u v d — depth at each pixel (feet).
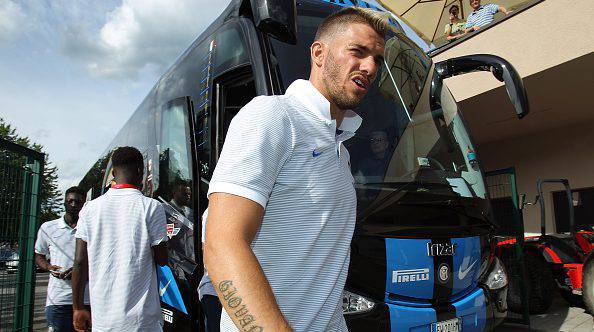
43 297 37.22
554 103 26.21
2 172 11.68
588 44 19.25
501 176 21.34
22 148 12.42
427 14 32.65
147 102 17.83
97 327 8.32
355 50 4.75
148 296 8.65
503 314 11.34
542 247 21.21
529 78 22.03
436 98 13.51
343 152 5.07
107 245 8.57
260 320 3.38
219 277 3.52
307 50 11.46
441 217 10.52
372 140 11.14
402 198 10.23
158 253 9.08
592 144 30.55
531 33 21.52
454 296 10.23
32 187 12.90
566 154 32.04
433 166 11.72
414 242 9.77
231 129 4.18
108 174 19.49
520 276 19.58
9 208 11.93
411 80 13.03
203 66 13.58
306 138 4.34
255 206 3.81
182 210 12.46
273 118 4.16
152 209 9.09
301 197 4.24
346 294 8.91
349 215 4.70
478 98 24.66
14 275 12.11
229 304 3.47
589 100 25.73
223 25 13.12
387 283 9.29
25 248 12.46
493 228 12.02
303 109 4.48
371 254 9.27
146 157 16.03
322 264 4.38
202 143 12.55
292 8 8.38
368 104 11.63
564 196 32.24
